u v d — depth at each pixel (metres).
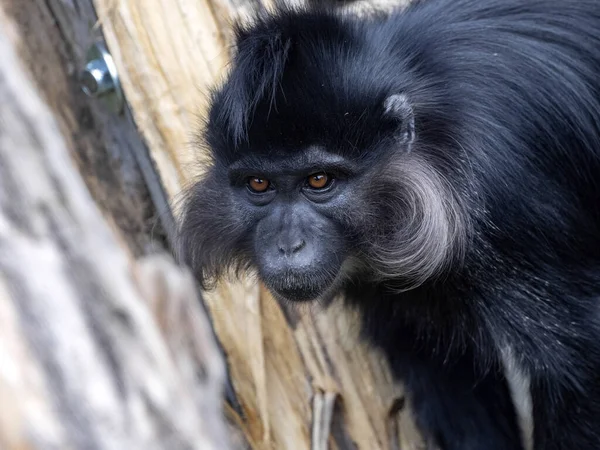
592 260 5.91
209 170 5.78
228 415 5.94
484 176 5.47
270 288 5.48
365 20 5.91
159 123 6.29
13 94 2.40
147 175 7.05
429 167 5.43
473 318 5.75
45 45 7.57
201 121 5.93
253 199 5.59
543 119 5.73
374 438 6.02
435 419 6.55
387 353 6.31
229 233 5.75
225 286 6.01
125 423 2.08
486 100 5.62
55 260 2.21
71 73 7.57
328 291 5.61
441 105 5.53
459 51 5.71
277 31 5.29
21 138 2.34
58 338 2.11
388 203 5.44
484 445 6.59
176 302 2.80
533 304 5.59
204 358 2.80
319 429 5.77
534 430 5.91
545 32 5.95
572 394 5.62
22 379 2.00
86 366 2.11
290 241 5.38
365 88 5.30
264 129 5.23
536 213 5.62
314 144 5.27
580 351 5.59
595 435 5.64
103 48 6.75
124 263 2.40
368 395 6.07
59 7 7.46
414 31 5.73
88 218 2.38
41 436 1.96
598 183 6.05
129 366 2.20
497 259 5.53
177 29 6.24
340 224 5.48
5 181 2.25
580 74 5.93
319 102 5.20
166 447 2.14
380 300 6.12
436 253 5.37
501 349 5.71
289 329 5.95
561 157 5.81
